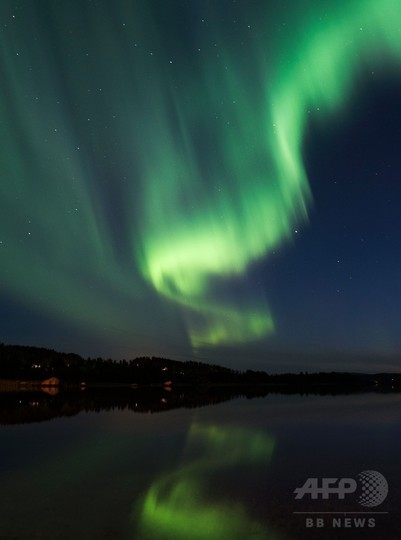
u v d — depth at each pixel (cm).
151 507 759
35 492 854
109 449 1343
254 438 1586
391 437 1620
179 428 1866
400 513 736
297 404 3559
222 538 622
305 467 1095
